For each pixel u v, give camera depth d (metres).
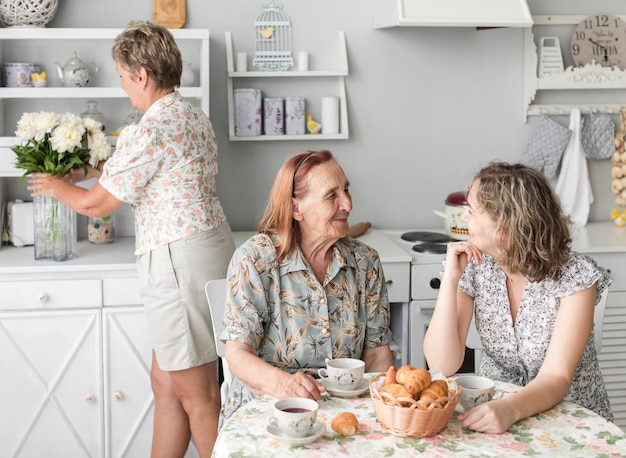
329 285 2.09
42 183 2.77
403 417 1.60
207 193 2.73
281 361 2.04
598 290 1.99
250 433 1.65
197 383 2.77
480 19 3.22
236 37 3.51
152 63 2.63
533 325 2.02
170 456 2.93
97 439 3.06
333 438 1.63
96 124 2.93
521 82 3.71
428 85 3.67
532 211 1.90
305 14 3.55
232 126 3.48
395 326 3.34
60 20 3.39
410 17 3.21
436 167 3.72
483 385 1.78
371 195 3.70
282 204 2.04
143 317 3.03
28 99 3.41
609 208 3.84
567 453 1.58
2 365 2.98
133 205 2.72
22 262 3.01
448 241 3.41
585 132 3.73
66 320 2.99
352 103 3.63
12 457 3.03
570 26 3.74
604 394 2.17
